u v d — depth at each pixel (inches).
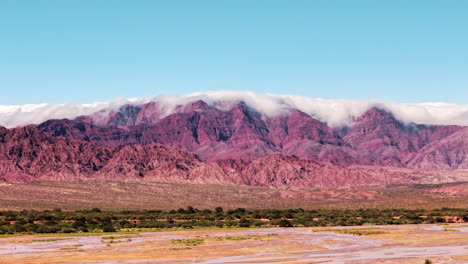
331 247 4320.9
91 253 4057.6
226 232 5767.7
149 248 4296.3
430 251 3991.1
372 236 5108.3
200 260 3686.0
